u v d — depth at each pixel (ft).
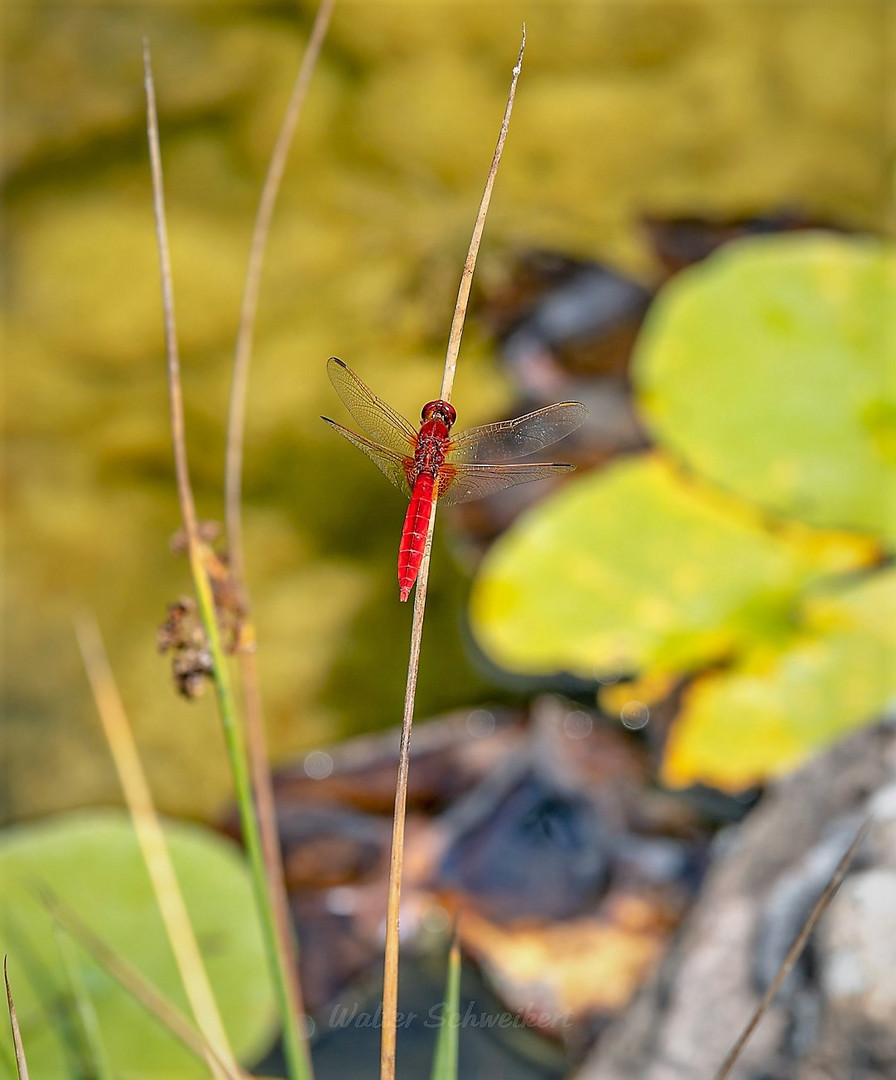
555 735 2.91
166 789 2.93
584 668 2.93
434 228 3.30
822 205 3.26
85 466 3.18
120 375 3.25
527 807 2.87
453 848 2.85
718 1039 2.68
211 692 3.01
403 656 3.01
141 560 3.11
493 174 2.49
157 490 3.17
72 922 2.78
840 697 2.85
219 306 3.29
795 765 2.82
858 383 3.00
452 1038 2.55
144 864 2.83
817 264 3.08
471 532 3.05
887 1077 2.60
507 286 3.21
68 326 3.28
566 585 2.97
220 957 2.78
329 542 3.11
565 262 3.22
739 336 3.04
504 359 3.15
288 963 2.72
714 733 2.86
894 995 2.61
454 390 3.14
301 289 3.29
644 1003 2.74
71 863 2.83
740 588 2.94
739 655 2.90
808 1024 2.64
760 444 2.98
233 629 2.62
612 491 3.01
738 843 2.79
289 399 3.21
